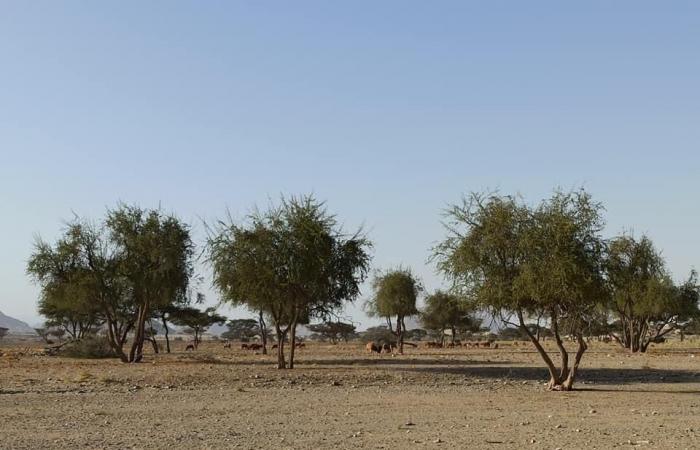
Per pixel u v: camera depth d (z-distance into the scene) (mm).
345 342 125438
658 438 17578
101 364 47375
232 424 19766
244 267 40438
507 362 53531
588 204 29859
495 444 16531
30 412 22094
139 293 50844
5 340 144250
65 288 49969
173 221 50938
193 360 53375
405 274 78188
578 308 30938
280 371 39281
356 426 19531
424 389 31781
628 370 44406
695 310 78875
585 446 16297
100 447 15812
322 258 40656
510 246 29812
